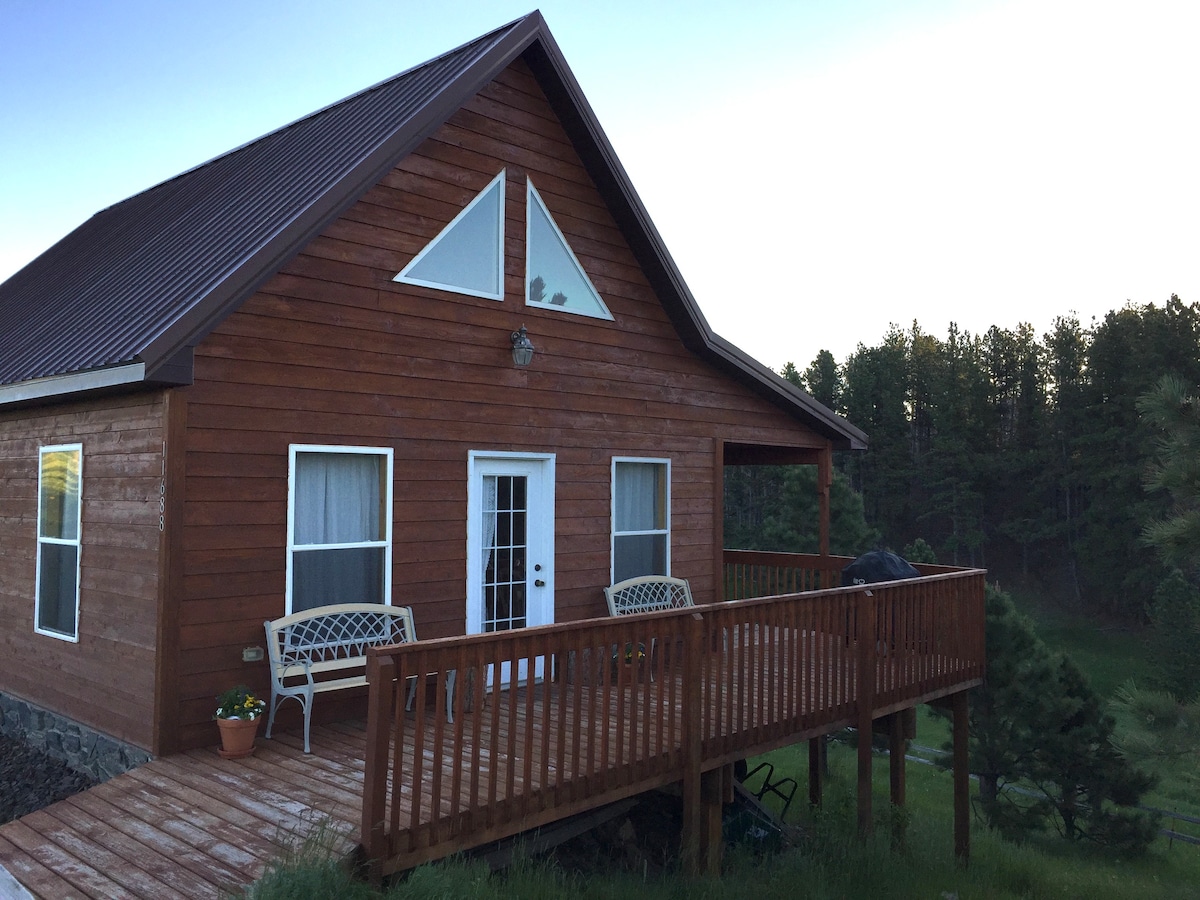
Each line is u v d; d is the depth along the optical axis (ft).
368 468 24.63
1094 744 49.78
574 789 17.58
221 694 20.62
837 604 25.38
